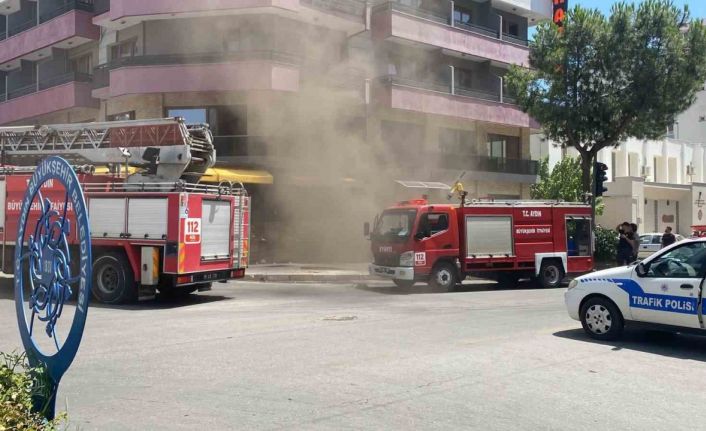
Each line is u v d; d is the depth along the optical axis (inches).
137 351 273.9
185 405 193.8
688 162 1731.1
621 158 1524.4
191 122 810.2
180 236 426.3
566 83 805.9
